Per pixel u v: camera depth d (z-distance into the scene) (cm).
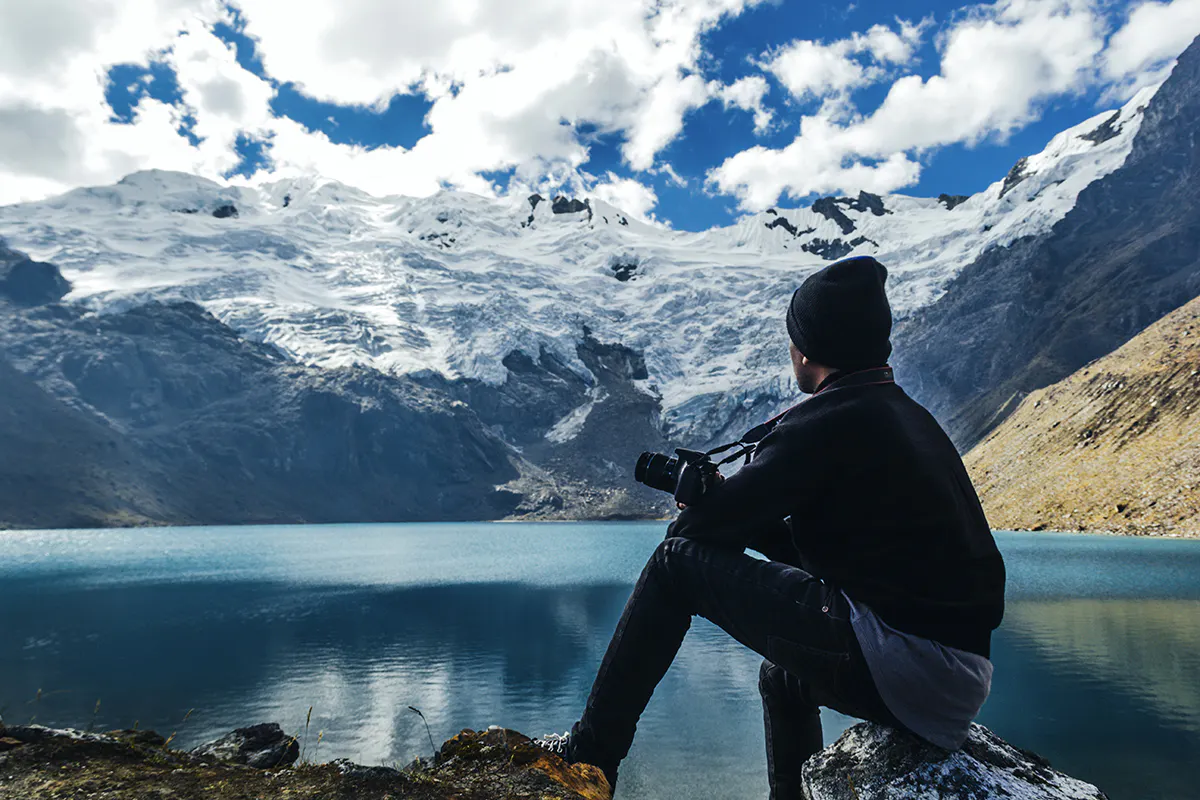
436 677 2511
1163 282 19300
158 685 2447
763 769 1572
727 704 2009
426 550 9412
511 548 9850
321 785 230
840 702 224
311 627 3538
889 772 228
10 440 17138
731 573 234
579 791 243
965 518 216
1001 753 239
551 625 3541
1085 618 2916
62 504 15900
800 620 223
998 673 2073
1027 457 9456
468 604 4291
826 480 219
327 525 19662
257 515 19012
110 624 3694
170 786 226
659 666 254
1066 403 10119
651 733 1781
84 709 2172
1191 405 7675
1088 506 7319
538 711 2102
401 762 1669
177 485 18775
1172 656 2242
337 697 2270
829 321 235
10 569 6725
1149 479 7094
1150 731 1578
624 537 13000
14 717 2081
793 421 231
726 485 234
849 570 220
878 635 209
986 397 19262
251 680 2500
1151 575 4131
